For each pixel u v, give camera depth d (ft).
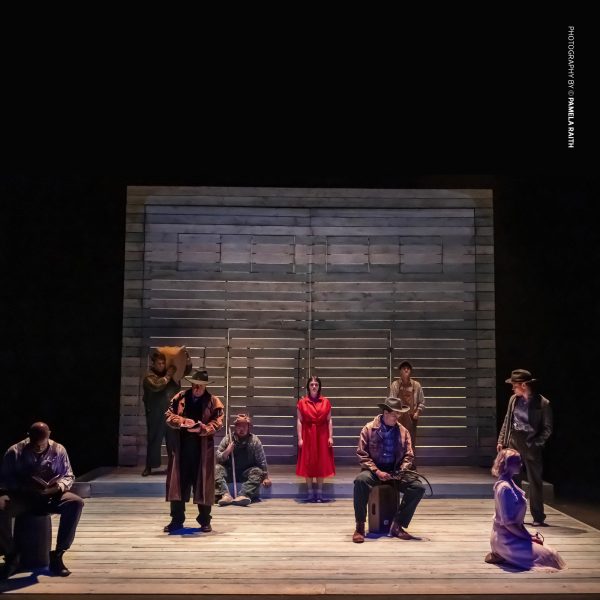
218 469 27.30
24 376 32.63
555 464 32.63
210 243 32.86
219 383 32.48
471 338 32.73
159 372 29.99
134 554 20.12
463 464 32.30
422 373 32.58
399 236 32.99
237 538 22.00
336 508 26.48
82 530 22.91
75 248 32.86
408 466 22.30
